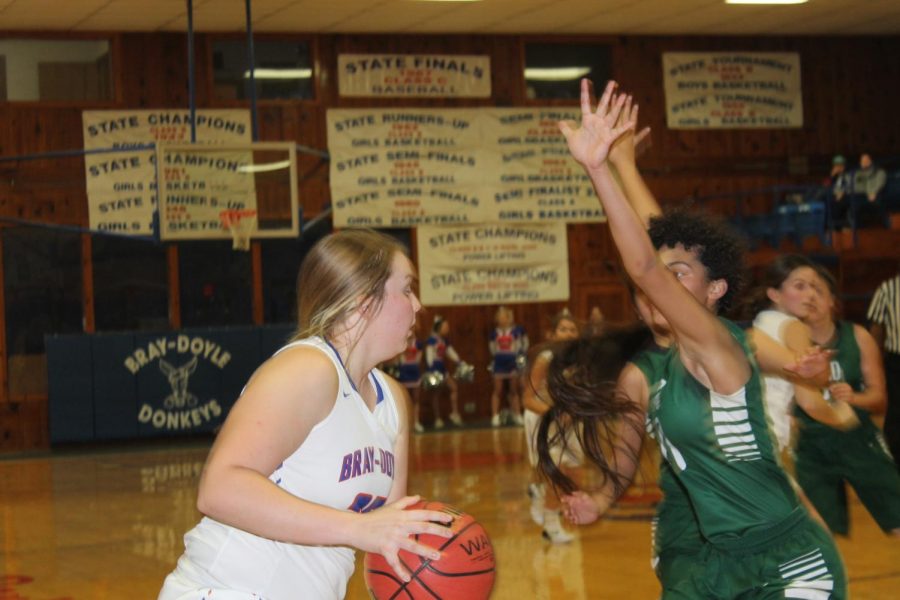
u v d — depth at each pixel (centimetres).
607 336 350
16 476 1332
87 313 1703
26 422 1669
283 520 223
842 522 519
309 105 1812
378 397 266
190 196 1331
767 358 344
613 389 339
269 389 232
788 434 481
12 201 1680
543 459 359
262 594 243
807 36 2019
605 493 352
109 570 757
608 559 742
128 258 1722
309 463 241
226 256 1767
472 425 1792
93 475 1305
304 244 1805
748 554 291
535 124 1884
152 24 1695
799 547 289
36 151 1695
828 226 1831
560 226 1895
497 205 1872
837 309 520
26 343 1680
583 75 1939
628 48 1947
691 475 295
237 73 1789
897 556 711
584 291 1912
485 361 1869
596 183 267
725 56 1983
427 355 1762
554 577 691
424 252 1848
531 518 905
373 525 226
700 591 296
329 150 1812
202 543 248
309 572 249
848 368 513
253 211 1347
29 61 1708
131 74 1736
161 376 1573
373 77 1838
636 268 267
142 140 1733
